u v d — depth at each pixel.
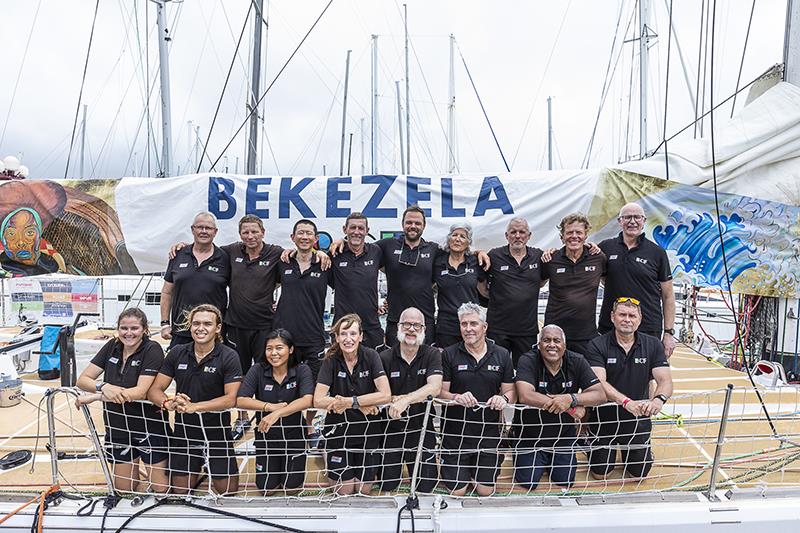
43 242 5.33
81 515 3.10
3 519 3.09
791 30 4.78
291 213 5.25
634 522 3.07
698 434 4.47
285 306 4.20
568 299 4.22
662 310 4.41
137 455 3.54
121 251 5.28
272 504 3.21
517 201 5.16
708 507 3.14
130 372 3.49
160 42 8.46
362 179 5.27
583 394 3.46
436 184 5.22
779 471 3.73
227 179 5.27
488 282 4.53
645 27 11.70
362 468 3.39
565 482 3.58
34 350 7.07
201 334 3.44
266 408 3.42
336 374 3.54
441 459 3.55
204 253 4.34
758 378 5.45
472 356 3.62
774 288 4.68
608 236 5.07
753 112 4.79
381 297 8.86
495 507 3.18
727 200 4.73
